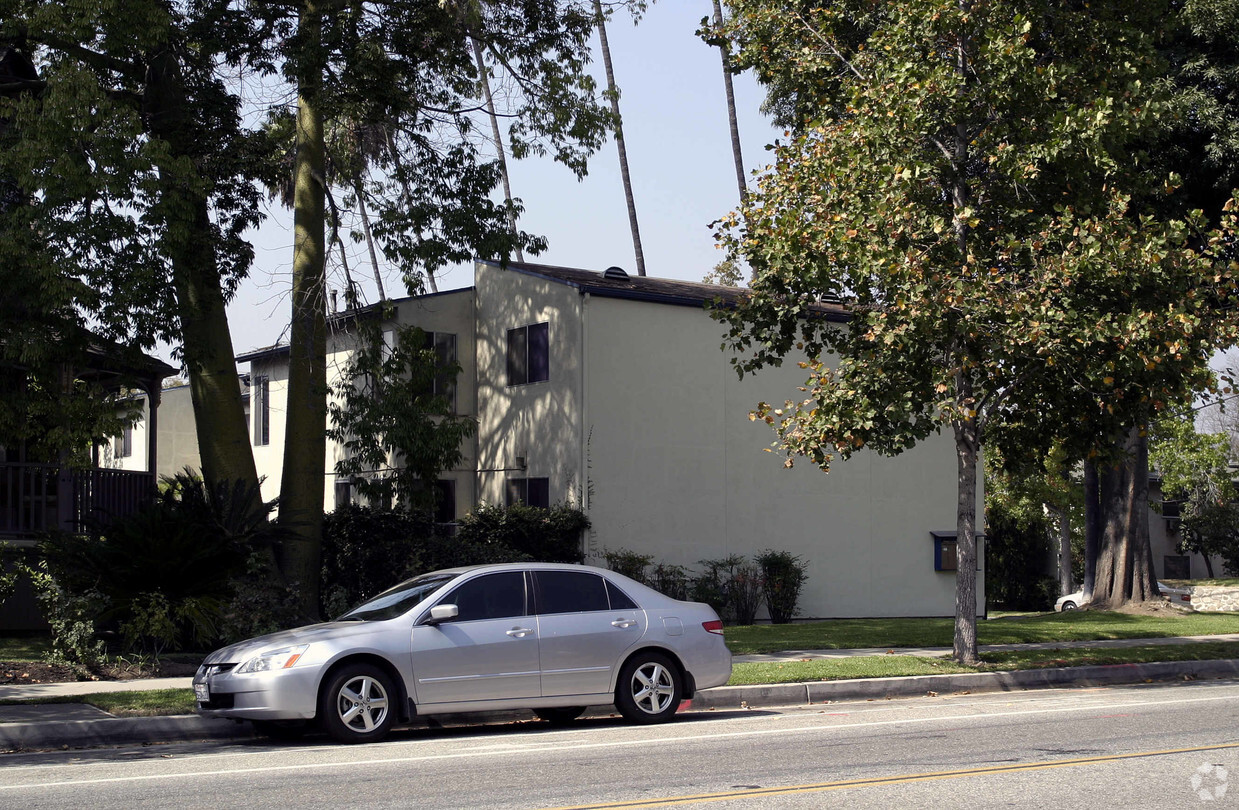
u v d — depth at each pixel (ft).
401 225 69.00
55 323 54.08
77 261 53.21
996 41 50.52
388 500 76.28
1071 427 58.03
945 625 76.69
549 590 37.55
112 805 24.84
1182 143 79.36
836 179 53.11
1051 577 136.15
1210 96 77.97
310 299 68.44
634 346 83.71
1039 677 52.24
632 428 82.99
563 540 79.87
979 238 54.19
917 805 24.43
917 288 48.14
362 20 68.59
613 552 81.00
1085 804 24.53
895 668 50.42
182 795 25.98
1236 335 50.39
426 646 35.12
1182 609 84.84
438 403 71.15
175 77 65.10
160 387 74.43
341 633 34.73
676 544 83.97
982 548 97.81
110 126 54.90
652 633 38.50
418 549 74.84
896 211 49.88
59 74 54.03
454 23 70.79
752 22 60.70
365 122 70.95
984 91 51.90
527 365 86.99
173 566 52.80
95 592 51.39
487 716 39.78
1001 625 75.31
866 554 92.07
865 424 50.96
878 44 54.90
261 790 26.55
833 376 54.03
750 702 44.37
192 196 58.34
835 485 91.25
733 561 85.61
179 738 36.73
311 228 68.95
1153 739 33.99
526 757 31.27
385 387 71.77
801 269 52.54
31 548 63.77
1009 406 59.16
